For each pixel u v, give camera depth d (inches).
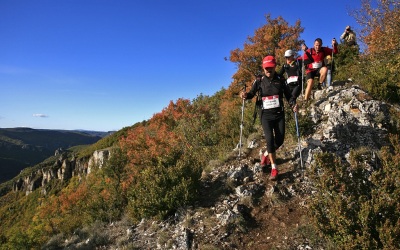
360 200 154.8
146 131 928.3
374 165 232.2
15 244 617.3
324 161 176.4
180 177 260.8
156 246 216.1
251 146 309.7
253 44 961.5
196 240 204.2
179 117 860.0
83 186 1407.5
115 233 263.9
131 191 286.2
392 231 133.5
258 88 242.4
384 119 286.8
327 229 157.1
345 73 473.4
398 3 487.2
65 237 337.7
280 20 958.4
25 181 3659.0
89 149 2755.9
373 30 519.2
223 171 281.0
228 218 210.7
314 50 358.6
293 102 239.3
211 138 497.0
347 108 301.6
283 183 233.9
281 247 179.0
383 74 351.9
